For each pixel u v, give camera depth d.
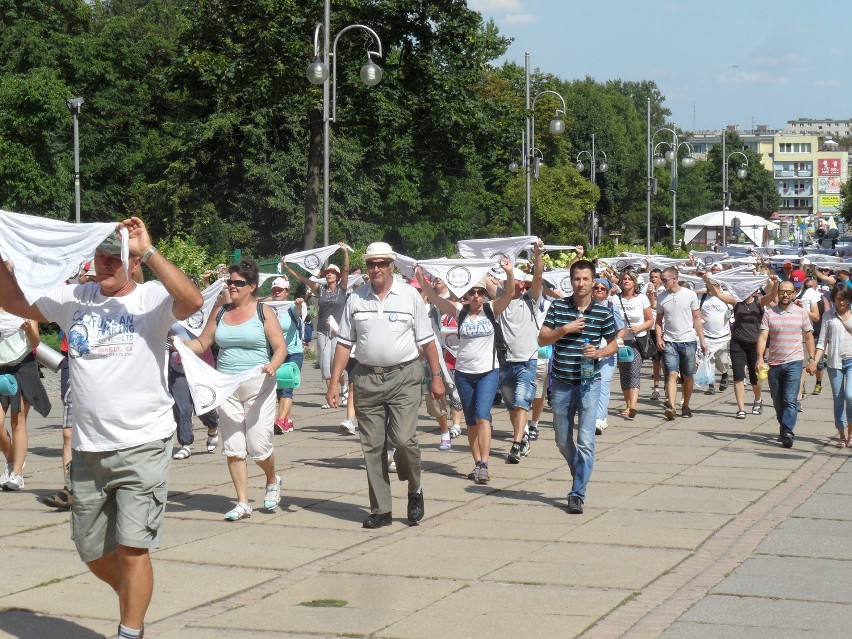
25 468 12.67
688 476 11.88
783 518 9.68
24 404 11.23
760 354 14.39
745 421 16.62
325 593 7.34
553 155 86.19
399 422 9.30
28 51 53.34
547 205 78.44
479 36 38.97
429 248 69.69
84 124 57.50
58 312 5.96
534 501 10.50
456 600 7.14
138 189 60.88
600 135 110.12
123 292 5.91
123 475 5.82
